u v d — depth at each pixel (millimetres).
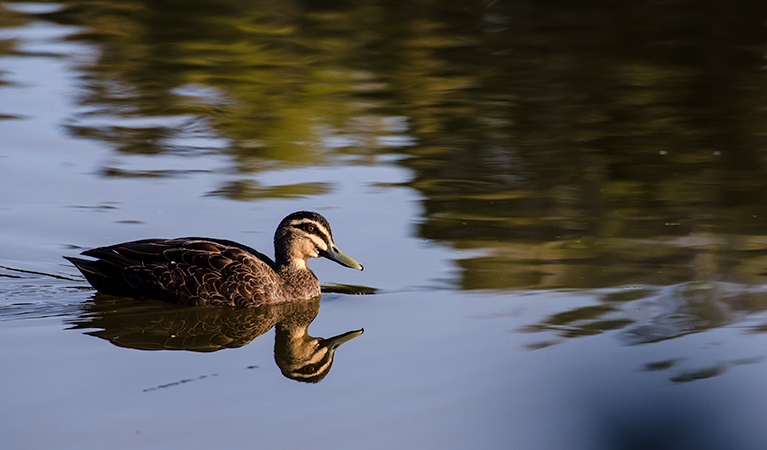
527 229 14508
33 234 14125
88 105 21328
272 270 12445
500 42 28141
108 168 17062
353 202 15547
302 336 11094
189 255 12312
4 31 28594
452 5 33312
